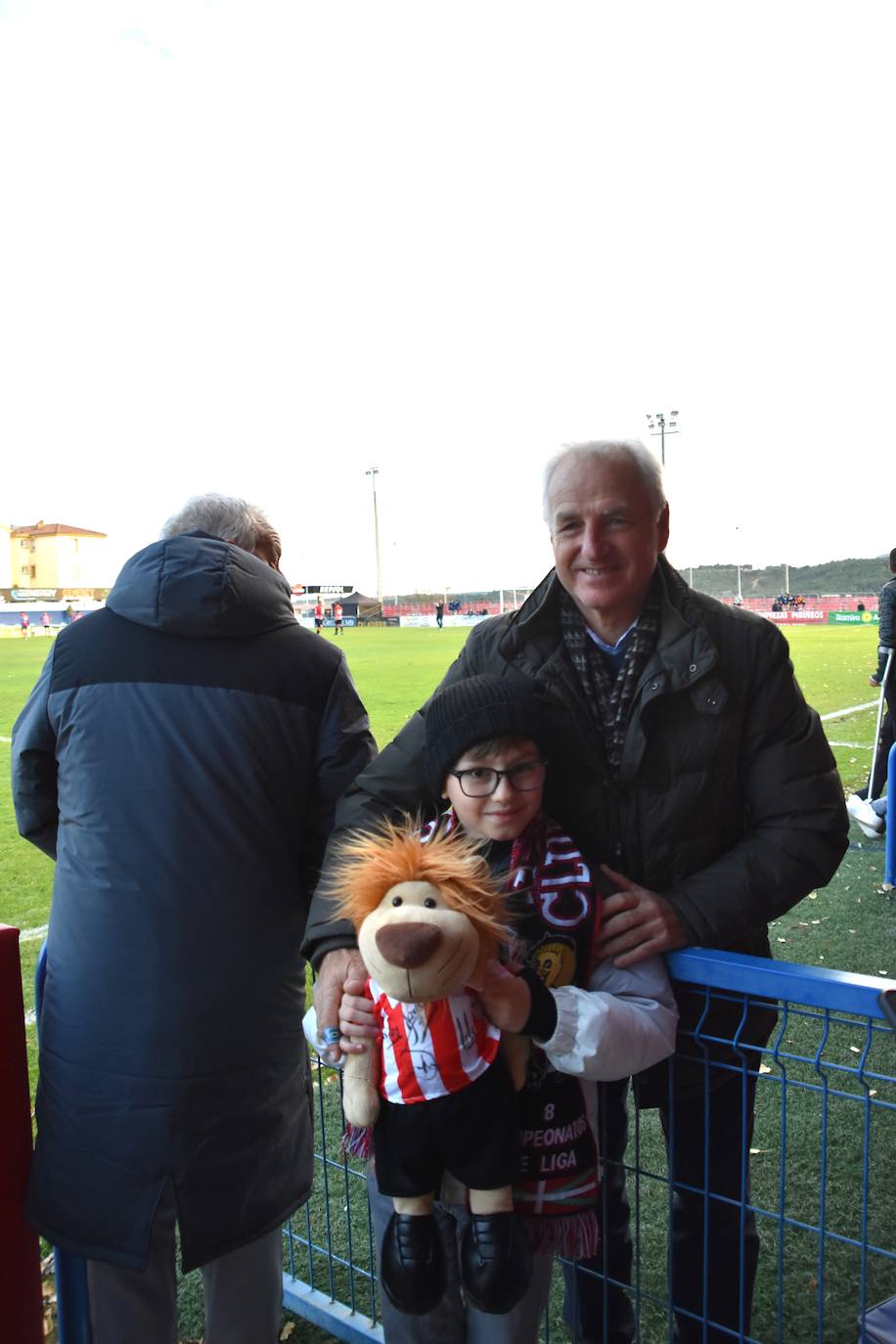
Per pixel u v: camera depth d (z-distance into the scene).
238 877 1.73
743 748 1.75
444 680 1.90
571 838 1.70
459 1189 1.44
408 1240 1.37
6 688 19.50
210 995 1.68
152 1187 1.63
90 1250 1.65
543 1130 1.46
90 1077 1.67
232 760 1.73
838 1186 2.66
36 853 6.95
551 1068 1.47
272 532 2.11
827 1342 2.11
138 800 1.70
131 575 1.78
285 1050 1.79
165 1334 1.74
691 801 1.71
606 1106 1.75
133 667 1.75
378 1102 1.38
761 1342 2.11
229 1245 1.68
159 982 1.66
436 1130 1.33
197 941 1.68
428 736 1.56
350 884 1.38
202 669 1.75
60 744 1.79
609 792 1.73
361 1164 2.66
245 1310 1.84
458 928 1.23
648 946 1.55
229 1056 1.69
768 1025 1.83
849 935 4.60
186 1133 1.64
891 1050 3.38
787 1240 2.45
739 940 1.79
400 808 1.73
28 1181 1.75
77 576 86.50
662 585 1.74
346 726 1.89
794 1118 2.98
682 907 1.60
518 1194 1.45
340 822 1.73
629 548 1.66
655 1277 2.34
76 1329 1.84
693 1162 1.82
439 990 1.23
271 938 1.77
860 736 11.08
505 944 1.38
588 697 1.76
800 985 1.45
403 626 59.09
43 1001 1.77
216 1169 1.67
